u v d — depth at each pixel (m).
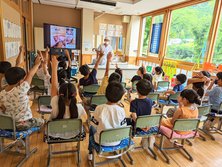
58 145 2.33
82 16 7.29
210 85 3.16
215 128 3.07
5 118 1.62
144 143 2.35
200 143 2.63
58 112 1.75
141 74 3.79
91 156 2.01
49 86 3.14
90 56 7.78
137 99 2.06
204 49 4.67
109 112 1.65
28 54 5.47
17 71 1.74
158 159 2.20
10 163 1.94
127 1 5.66
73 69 6.62
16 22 3.85
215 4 4.37
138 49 8.19
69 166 1.95
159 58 6.56
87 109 2.74
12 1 3.47
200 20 4.90
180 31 5.67
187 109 2.14
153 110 3.79
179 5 5.55
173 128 1.97
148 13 7.20
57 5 7.16
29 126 1.85
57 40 7.12
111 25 8.12
